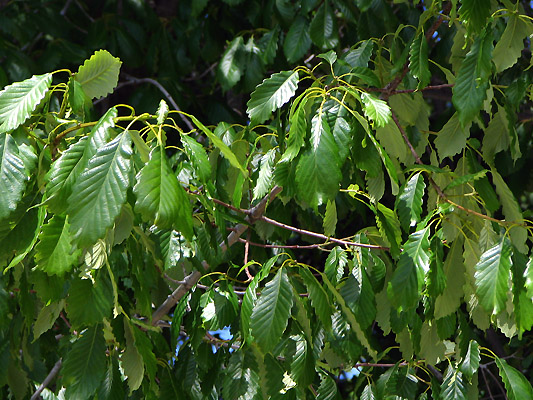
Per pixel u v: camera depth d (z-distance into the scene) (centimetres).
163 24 526
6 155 204
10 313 266
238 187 277
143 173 181
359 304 253
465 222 252
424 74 275
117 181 183
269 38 451
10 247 208
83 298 221
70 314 219
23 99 214
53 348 300
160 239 266
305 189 219
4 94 214
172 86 488
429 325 269
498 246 229
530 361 463
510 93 297
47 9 505
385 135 269
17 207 210
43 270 195
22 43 493
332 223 262
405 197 249
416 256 236
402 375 295
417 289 234
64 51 489
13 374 280
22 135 211
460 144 293
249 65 452
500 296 224
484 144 304
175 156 346
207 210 264
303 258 550
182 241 267
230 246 319
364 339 252
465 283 261
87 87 249
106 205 181
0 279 228
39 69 484
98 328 237
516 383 257
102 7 571
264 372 253
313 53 475
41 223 201
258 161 301
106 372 244
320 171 217
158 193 181
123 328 231
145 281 264
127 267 261
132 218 221
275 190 272
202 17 510
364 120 227
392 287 235
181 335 406
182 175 267
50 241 196
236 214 297
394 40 306
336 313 263
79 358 233
